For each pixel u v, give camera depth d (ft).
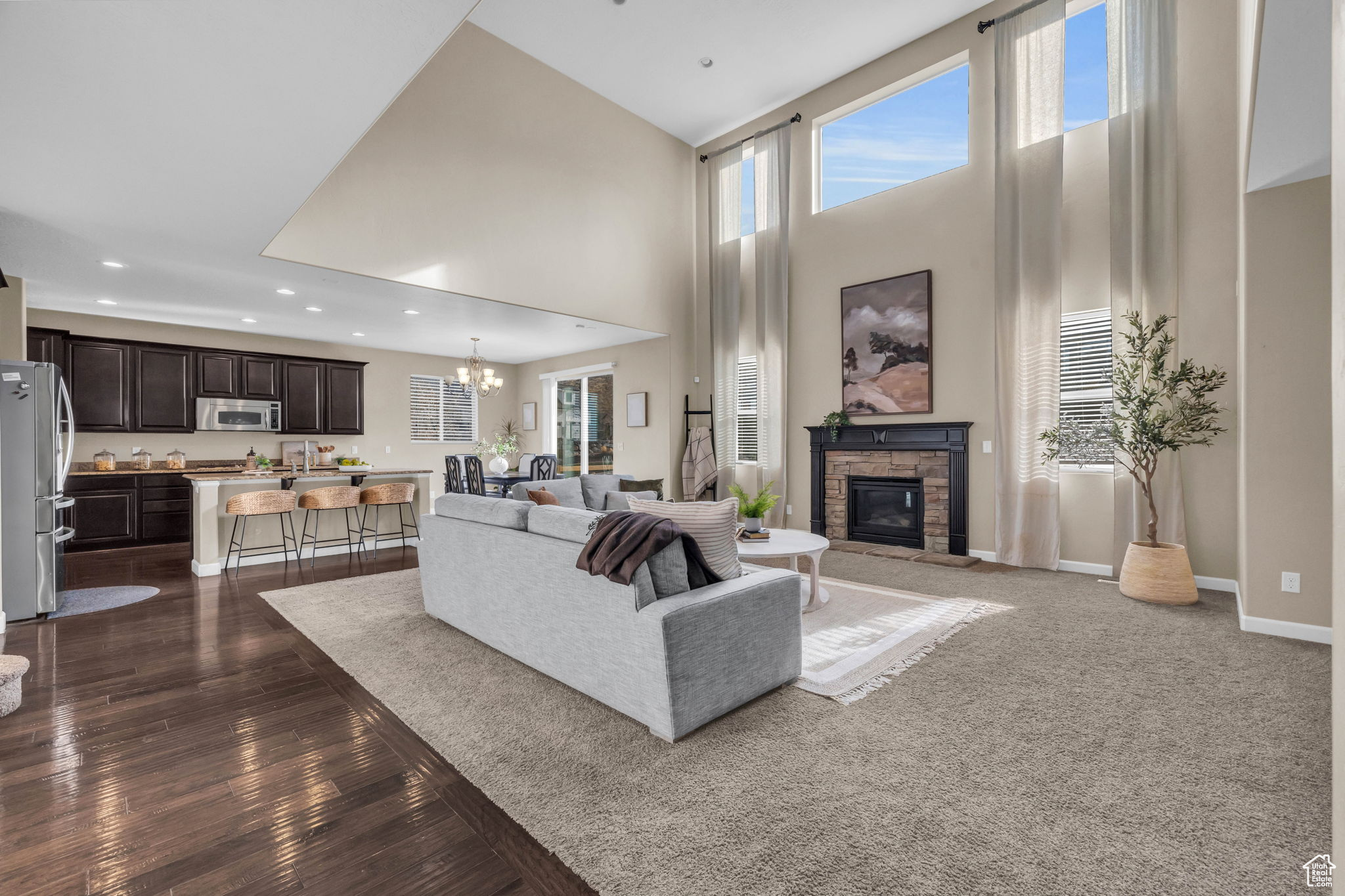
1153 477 14.58
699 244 26.63
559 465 31.91
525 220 20.18
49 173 9.98
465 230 18.53
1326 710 7.70
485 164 19.11
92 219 12.07
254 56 7.01
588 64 20.83
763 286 23.67
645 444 26.71
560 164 21.26
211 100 7.89
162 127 8.54
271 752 6.88
